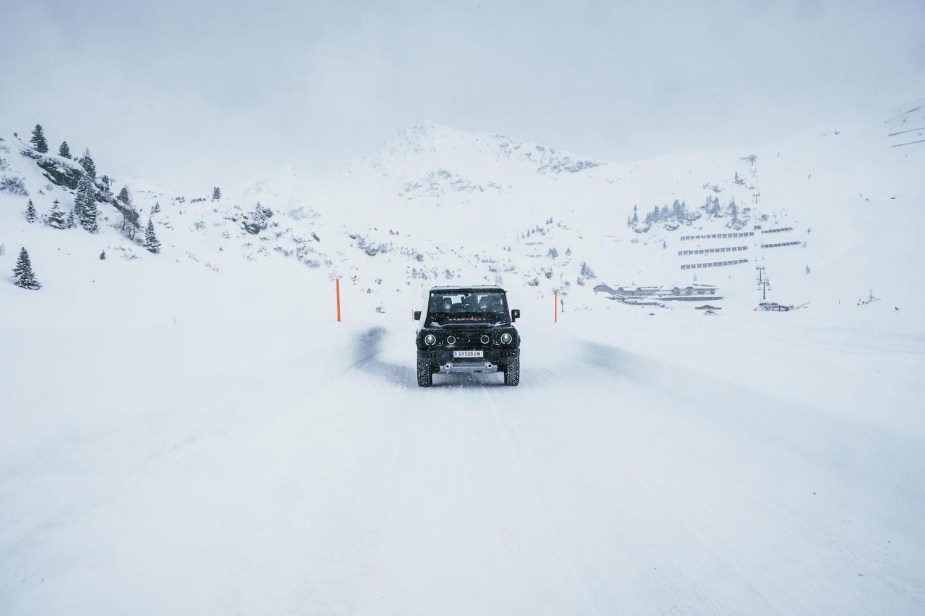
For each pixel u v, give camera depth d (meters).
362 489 3.70
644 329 16.02
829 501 3.33
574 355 11.95
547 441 4.89
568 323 21.31
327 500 3.49
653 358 8.02
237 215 54.91
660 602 2.31
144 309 26.30
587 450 4.57
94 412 3.60
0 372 3.49
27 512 2.61
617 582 2.48
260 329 8.19
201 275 35.09
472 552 2.79
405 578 2.54
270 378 6.22
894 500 3.24
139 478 3.28
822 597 2.34
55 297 24.41
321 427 5.28
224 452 4.06
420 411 6.33
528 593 2.39
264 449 4.35
